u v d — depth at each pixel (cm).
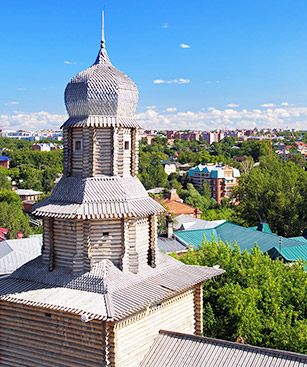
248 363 2933
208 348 3103
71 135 3459
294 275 5406
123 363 3003
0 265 6744
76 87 3412
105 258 3269
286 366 2856
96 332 2962
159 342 3238
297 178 12094
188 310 3644
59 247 3344
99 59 3569
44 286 3238
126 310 2883
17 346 3262
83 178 3369
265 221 11650
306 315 5072
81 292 3091
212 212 14462
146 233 3462
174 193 17325
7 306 3291
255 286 5141
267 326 4697
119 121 3406
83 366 3016
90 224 3241
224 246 5794
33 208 3512
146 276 3328
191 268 3709
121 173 3428
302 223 11512
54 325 3114
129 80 3509
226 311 4903
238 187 12531
